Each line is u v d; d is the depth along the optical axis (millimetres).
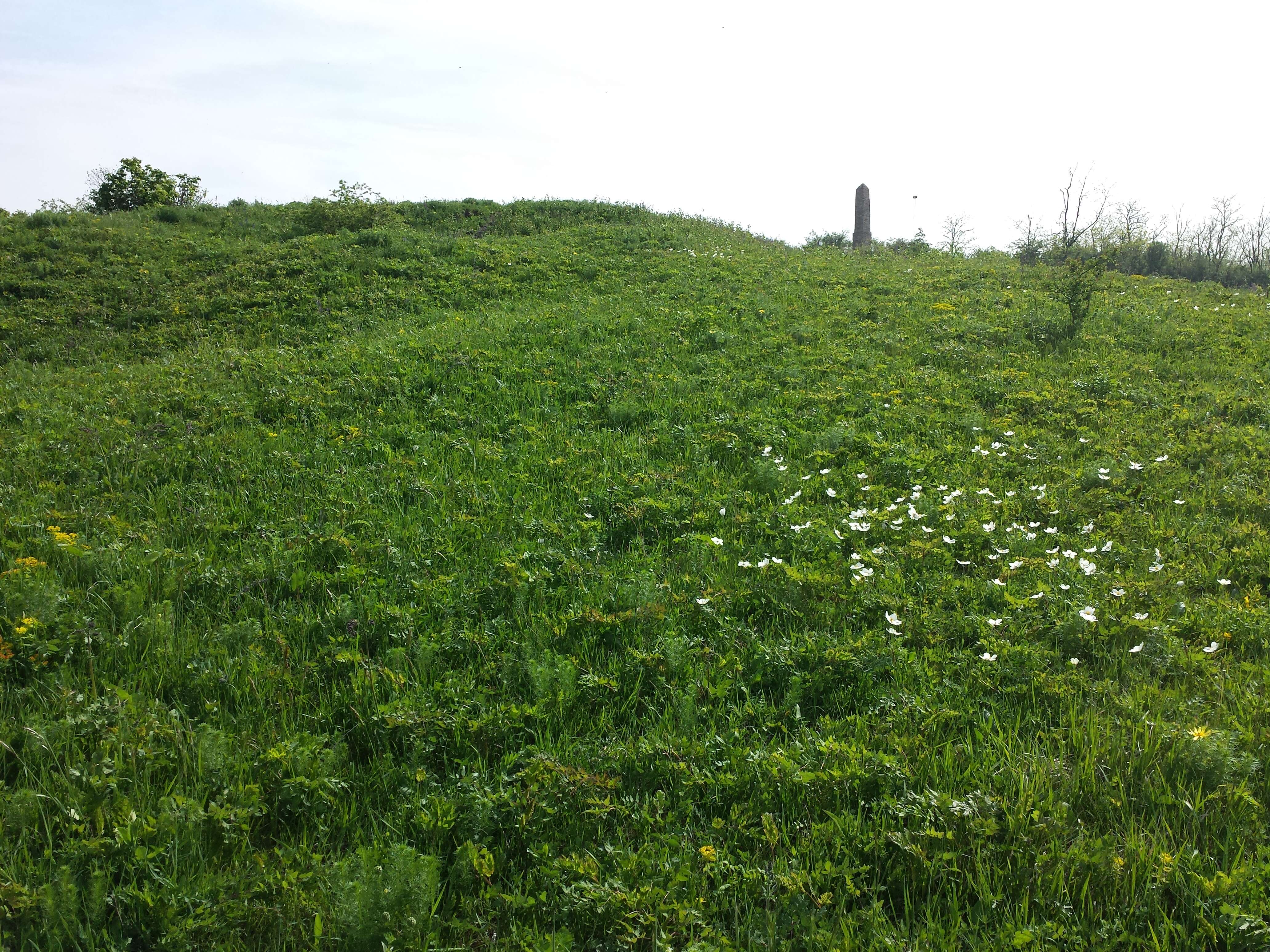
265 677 3838
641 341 11344
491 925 2668
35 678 3752
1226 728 3600
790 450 7570
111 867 2672
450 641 4246
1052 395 8898
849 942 2520
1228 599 4883
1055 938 2539
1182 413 8328
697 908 2664
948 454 7508
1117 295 14172
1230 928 2506
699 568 5234
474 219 23000
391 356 10484
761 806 3143
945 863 2826
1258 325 12109
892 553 5492
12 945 2393
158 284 16516
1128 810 3121
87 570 4863
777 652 4121
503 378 9773
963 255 21031
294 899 2592
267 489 6574
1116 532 5895
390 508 6191
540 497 6426
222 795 3014
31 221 20766
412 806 3088
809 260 18594
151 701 3594
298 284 15648
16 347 13445
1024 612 4668
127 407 8883
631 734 3590
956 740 3566
